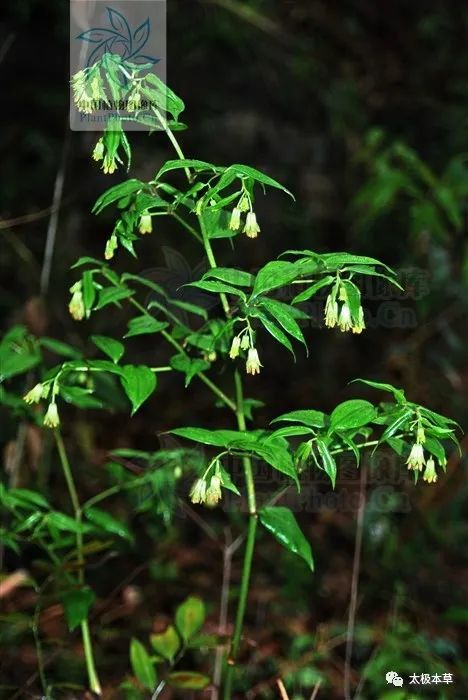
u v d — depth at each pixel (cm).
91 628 196
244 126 382
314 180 378
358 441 175
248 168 145
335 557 227
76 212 340
